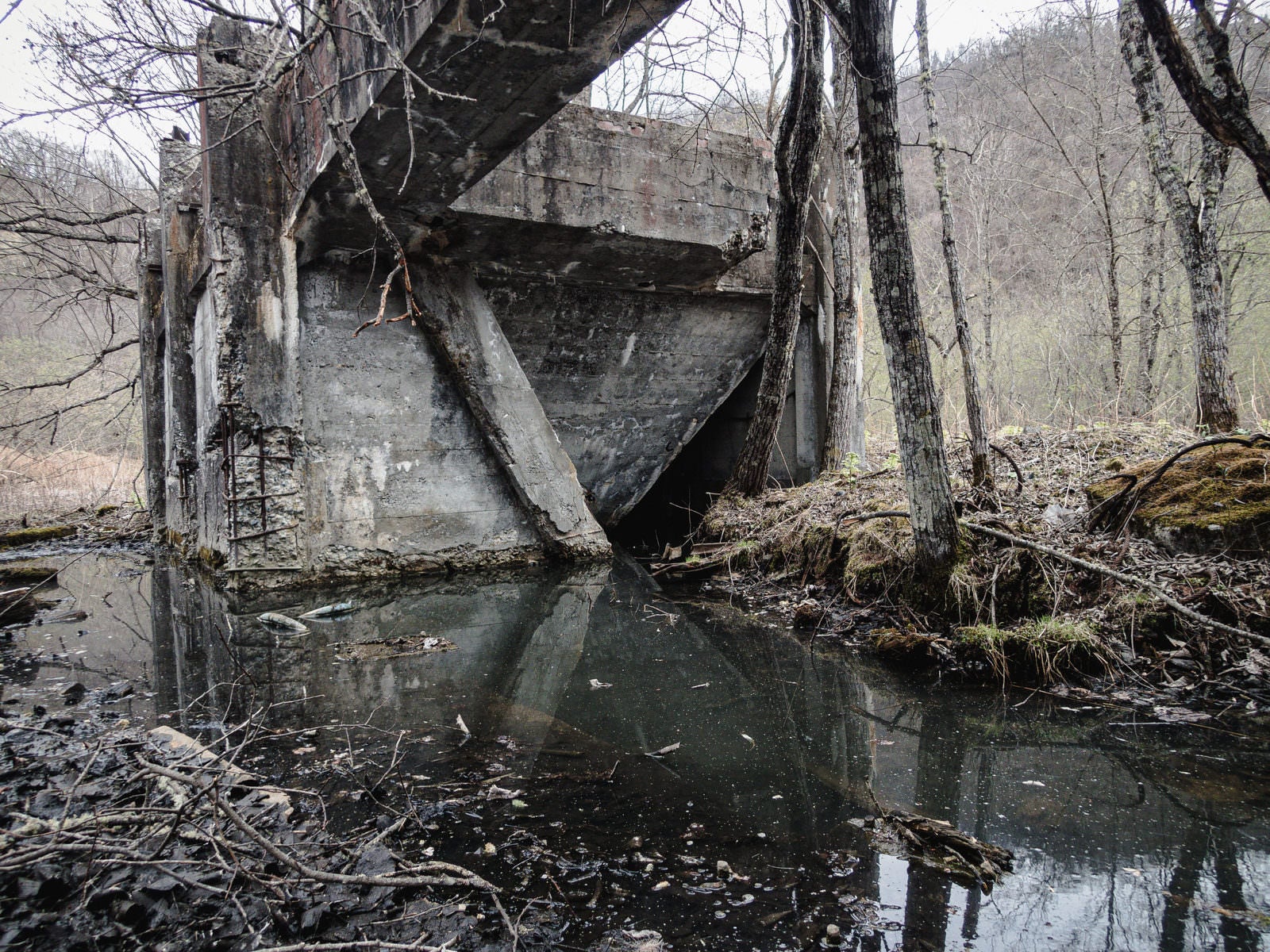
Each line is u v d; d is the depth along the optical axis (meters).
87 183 13.78
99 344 20.47
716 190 9.02
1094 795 3.43
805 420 11.14
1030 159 15.82
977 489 6.61
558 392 10.55
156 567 10.34
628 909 2.59
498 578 8.70
